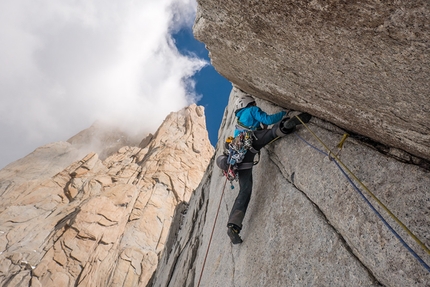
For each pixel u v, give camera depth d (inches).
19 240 935.7
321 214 119.3
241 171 169.3
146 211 1102.4
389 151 105.3
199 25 121.0
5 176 1512.1
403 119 80.1
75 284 816.9
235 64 151.0
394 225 87.4
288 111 182.2
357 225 99.3
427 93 62.3
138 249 946.7
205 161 1625.2
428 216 80.8
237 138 164.4
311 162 138.3
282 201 148.6
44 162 1765.5
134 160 1590.8
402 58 57.8
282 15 72.9
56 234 954.1
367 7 51.3
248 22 89.9
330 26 64.2
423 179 88.6
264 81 147.2
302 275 111.8
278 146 178.4
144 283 855.7
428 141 80.8
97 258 886.4
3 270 821.9
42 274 818.2
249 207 185.5
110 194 1137.4
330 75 87.1
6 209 1082.1
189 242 382.0
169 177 1320.1
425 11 43.9
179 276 318.7
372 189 100.6
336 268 100.5
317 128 146.6
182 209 652.1
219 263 199.2
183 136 1840.6
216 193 336.2
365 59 67.1
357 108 95.7
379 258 87.9
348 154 119.4
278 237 137.3
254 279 138.9
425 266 69.1
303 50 84.2
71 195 1226.6
